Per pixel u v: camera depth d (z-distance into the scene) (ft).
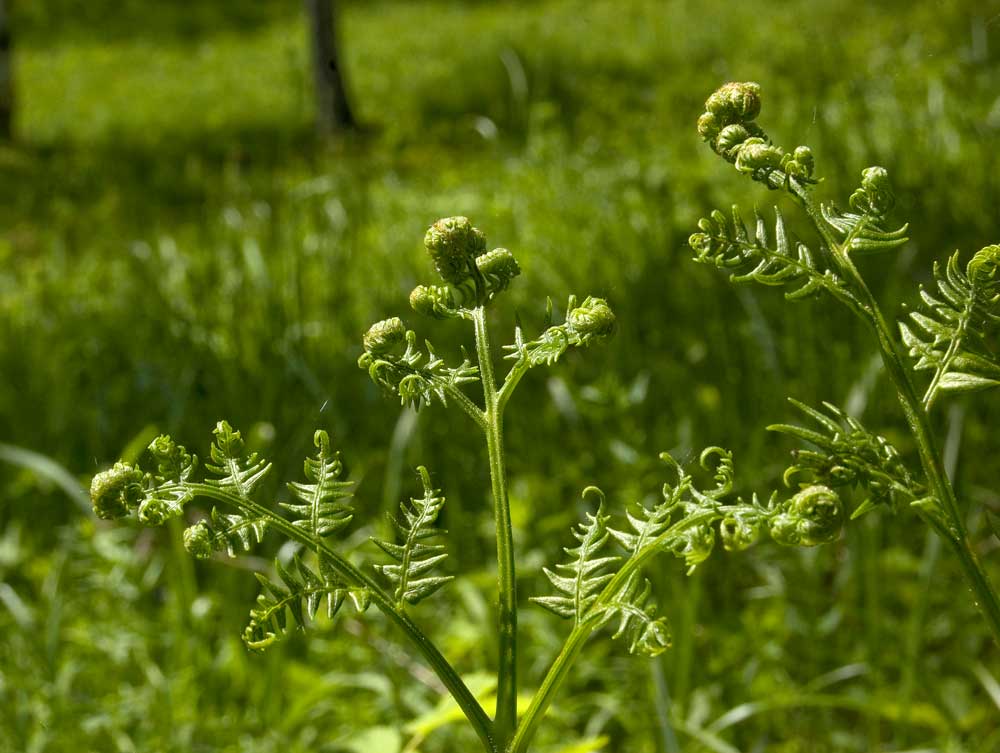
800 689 7.72
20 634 8.81
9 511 11.38
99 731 7.52
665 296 12.38
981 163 14.19
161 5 72.69
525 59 44.09
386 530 8.78
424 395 2.45
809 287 2.35
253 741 7.39
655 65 39.78
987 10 26.99
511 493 10.08
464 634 8.11
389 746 5.93
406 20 67.31
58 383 13.37
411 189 22.40
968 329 2.36
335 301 13.15
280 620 2.21
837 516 2.09
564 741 7.50
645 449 10.13
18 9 72.54
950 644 8.16
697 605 8.32
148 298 14.99
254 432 10.38
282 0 73.77
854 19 34.37
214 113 44.32
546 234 16.15
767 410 10.21
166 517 2.20
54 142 41.27
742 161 2.37
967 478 9.34
